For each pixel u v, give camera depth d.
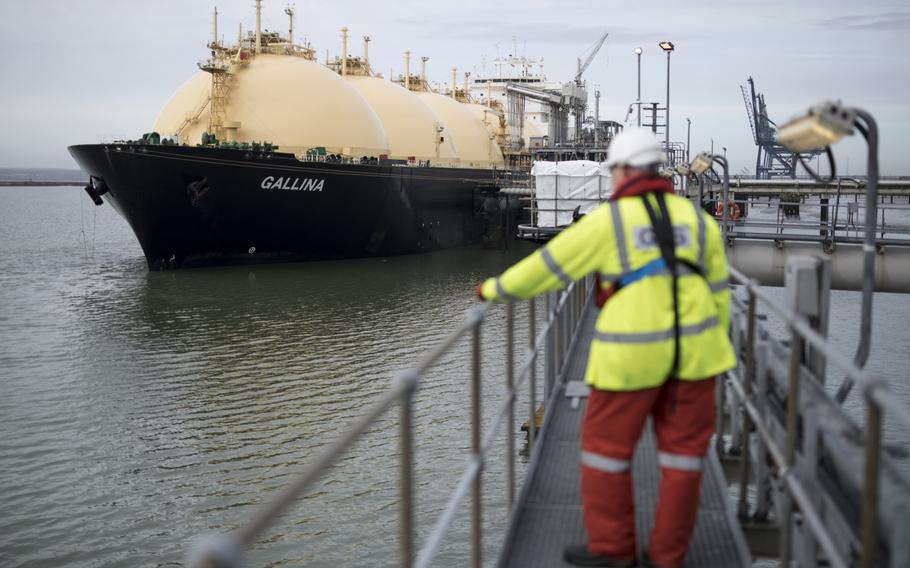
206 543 1.49
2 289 41.88
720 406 6.09
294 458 16.94
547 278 3.69
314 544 13.20
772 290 37.72
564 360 7.88
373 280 44.28
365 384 22.38
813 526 2.87
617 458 3.76
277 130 54.50
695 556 4.14
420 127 74.31
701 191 12.58
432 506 14.51
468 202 64.94
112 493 15.43
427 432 18.05
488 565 12.27
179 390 22.20
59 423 19.48
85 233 95.31
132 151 43.88
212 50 57.38
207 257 49.16
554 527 4.55
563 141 84.88
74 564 12.93
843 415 3.20
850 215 21.55
